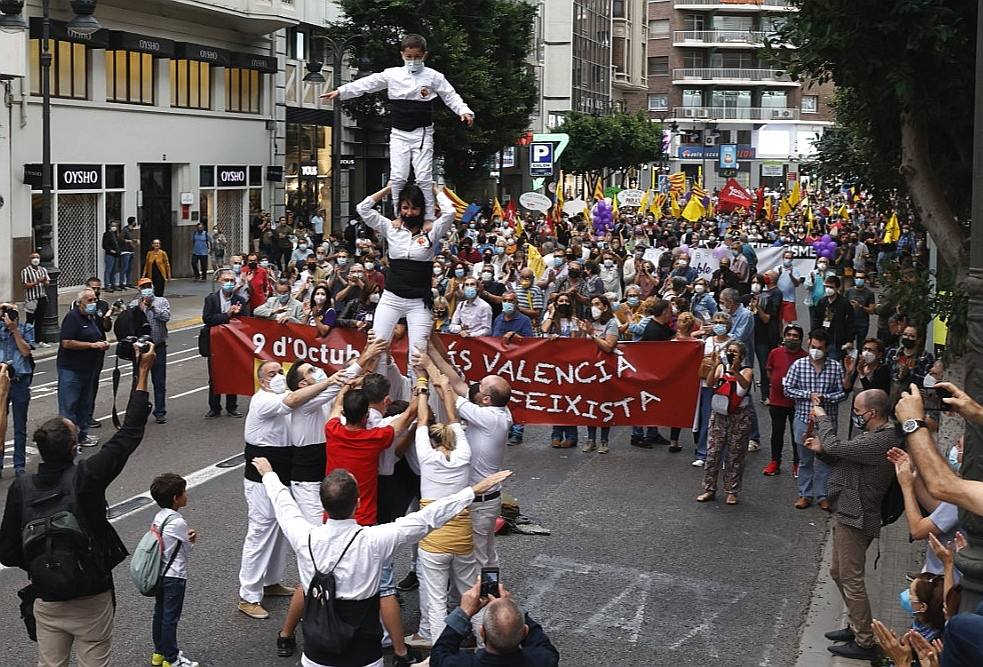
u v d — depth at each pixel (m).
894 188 15.85
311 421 9.70
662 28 106.56
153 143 36.00
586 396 15.10
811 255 35.59
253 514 9.70
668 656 9.05
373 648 7.04
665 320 15.88
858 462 8.95
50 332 24.36
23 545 6.97
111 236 32.78
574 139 69.62
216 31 38.88
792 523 12.58
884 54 10.78
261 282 20.72
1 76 28.27
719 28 105.75
